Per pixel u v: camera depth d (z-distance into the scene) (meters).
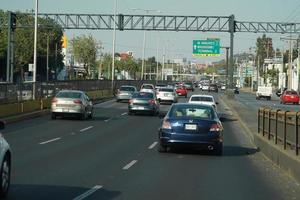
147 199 11.09
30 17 93.75
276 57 184.50
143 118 37.59
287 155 15.06
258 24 72.12
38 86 39.78
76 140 23.19
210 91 110.50
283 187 12.95
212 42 83.56
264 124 21.83
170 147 19.56
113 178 13.70
